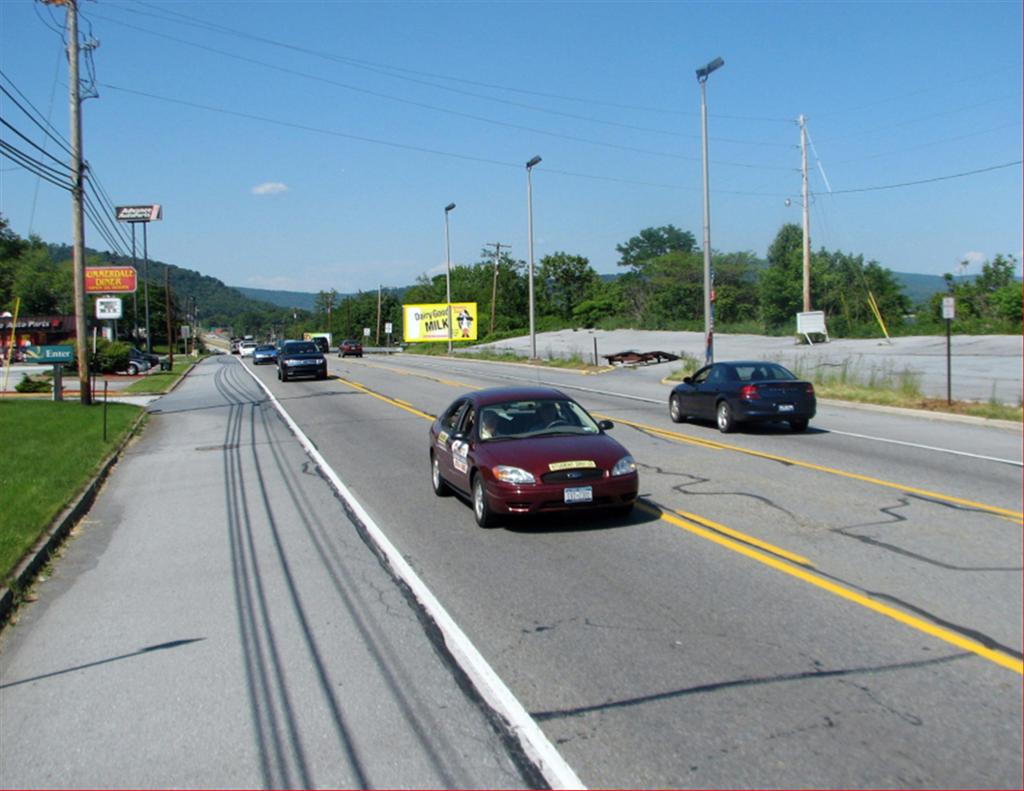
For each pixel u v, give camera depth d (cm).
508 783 410
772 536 881
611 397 2675
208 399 3078
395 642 607
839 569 757
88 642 636
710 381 1827
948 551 811
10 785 425
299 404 2698
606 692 509
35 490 1151
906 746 434
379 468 1428
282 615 679
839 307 8212
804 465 1323
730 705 486
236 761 441
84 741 471
